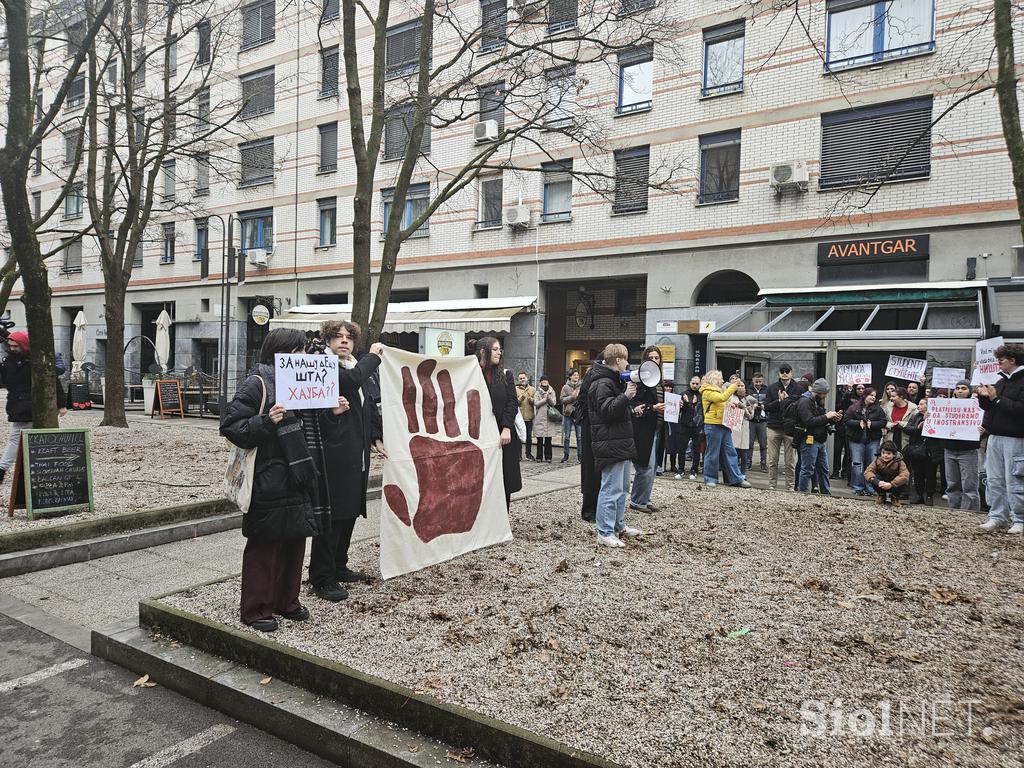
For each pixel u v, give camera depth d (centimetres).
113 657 394
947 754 267
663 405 754
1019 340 998
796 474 1035
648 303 1719
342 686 320
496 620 409
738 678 334
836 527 698
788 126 1533
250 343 2538
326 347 435
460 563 538
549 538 630
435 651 361
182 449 1172
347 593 455
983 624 416
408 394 512
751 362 1345
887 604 452
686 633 394
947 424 828
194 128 2281
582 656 358
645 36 1095
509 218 1883
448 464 542
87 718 330
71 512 653
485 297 2019
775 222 1548
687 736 277
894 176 1410
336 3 2248
